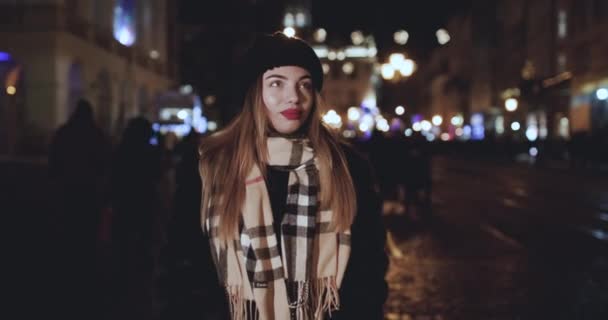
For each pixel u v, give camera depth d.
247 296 1.83
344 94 87.19
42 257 7.47
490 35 59.53
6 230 9.09
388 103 21.95
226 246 1.84
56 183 7.72
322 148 1.92
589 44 36.78
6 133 25.11
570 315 5.61
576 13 39.03
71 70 27.86
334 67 87.31
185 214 1.97
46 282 6.43
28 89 24.98
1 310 5.47
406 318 5.52
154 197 7.61
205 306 1.93
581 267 7.62
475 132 62.25
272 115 1.97
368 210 1.98
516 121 49.97
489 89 58.72
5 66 25.69
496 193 17.81
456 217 12.47
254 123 1.96
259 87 1.98
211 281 1.94
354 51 86.88
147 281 6.47
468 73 65.81
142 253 7.37
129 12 36.22
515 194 17.47
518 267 7.63
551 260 8.06
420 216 12.61
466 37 66.44
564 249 8.84
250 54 1.98
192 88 47.75
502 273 7.28
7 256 7.54
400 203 14.73
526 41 48.97
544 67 44.47
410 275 7.18
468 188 19.62
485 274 7.22
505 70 54.78
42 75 24.95
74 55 26.52
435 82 77.88
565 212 13.25
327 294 1.85
